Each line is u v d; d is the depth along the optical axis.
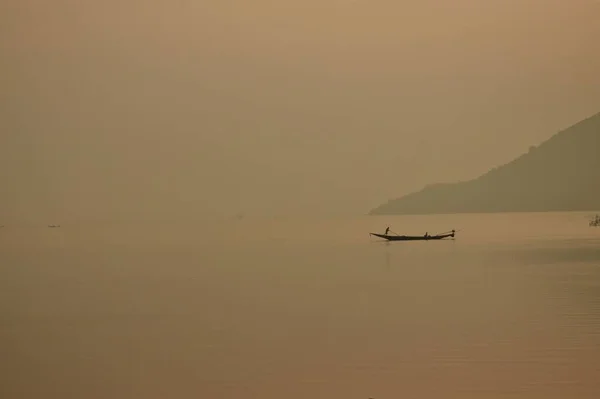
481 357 111.19
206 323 149.62
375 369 106.69
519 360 108.62
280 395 96.38
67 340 136.62
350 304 171.88
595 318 139.25
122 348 127.31
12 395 101.50
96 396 99.69
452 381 99.44
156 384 103.69
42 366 116.50
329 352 118.31
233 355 118.50
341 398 94.25
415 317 148.62
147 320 156.38
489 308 157.62
